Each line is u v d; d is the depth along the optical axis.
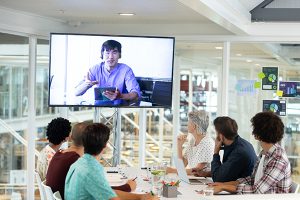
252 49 7.17
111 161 7.15
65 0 5.46
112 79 6.73
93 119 7.53
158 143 7.89
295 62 7.08
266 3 6.53
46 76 7.14
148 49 6.73
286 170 3.91
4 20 6.22
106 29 7.26
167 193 4.02
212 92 7.33
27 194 6.87
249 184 4.39
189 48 7.39
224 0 4.73
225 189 4.22
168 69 6.79
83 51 6.65
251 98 7.20
